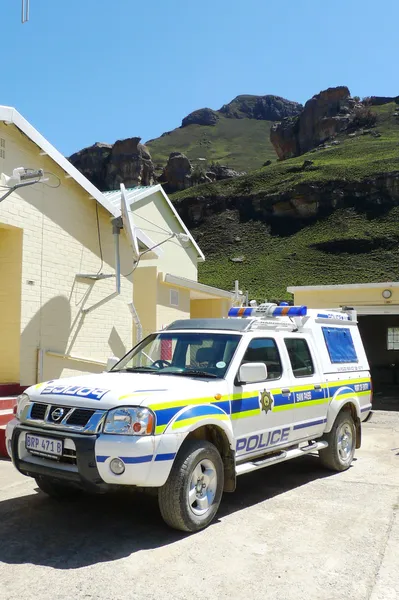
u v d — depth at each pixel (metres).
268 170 91.81
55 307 10.09
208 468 5.08
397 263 62.69
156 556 4.38
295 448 6.68
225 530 5.01
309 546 4.66
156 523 5.16
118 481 4.42
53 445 4.73
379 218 73.06
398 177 75.44
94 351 11.10
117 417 4.54
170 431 4.63
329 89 128.00
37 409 5.06
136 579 3.97
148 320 14.79
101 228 11.48
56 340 10.09
